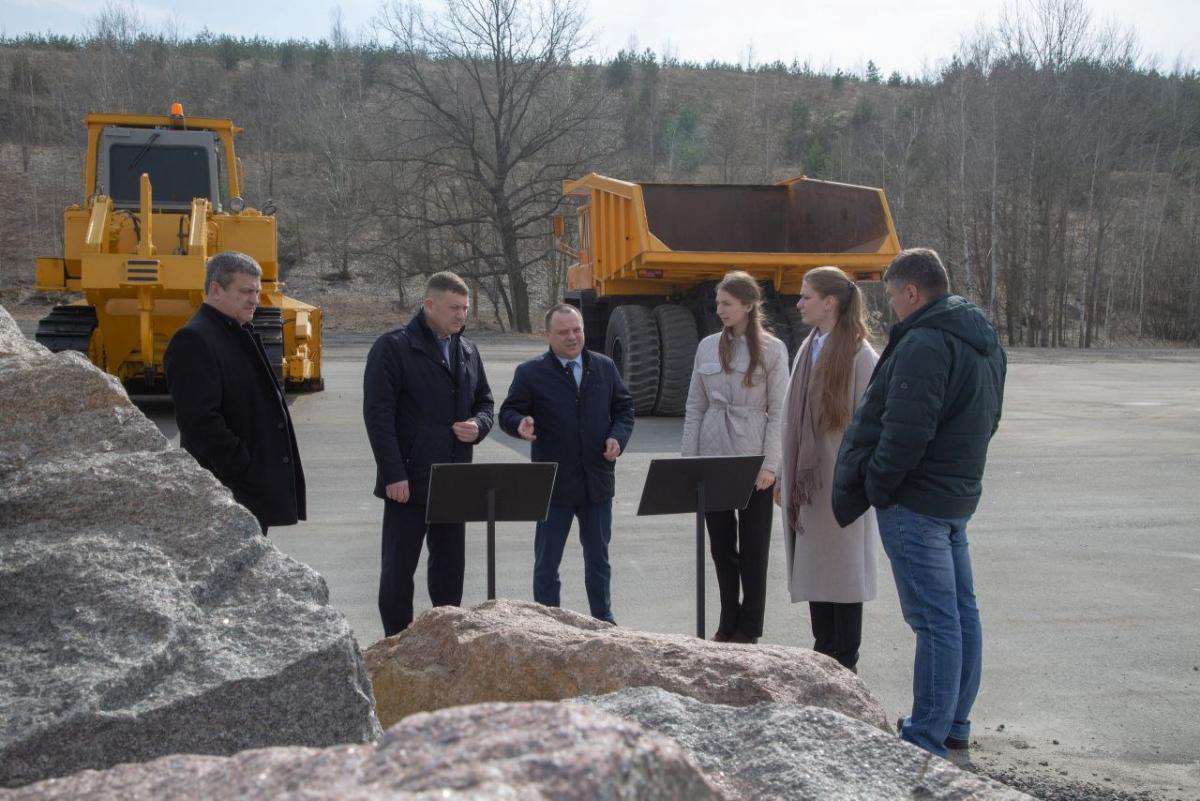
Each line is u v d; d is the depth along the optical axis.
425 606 5.79
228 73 73.88
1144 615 5.72
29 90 64.56
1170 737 4.12
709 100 85.81
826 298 4.59
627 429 5.21
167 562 2.51
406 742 1.29
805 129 73.38
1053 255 41.72
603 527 5.20
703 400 5.31
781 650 3.04
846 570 4.59
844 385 4.52
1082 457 10.93
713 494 4.54
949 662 3.68
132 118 13.19
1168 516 8.21
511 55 32.97
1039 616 5.70
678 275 12.51
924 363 3.59
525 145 33.75
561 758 1.17
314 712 2.32
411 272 33.94
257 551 2.64
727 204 13.00
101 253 11.84
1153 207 50.66
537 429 5.15
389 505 4.80
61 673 2.19
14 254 42.44
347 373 18.69
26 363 2.94
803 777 2.10
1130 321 47.16
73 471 2.68
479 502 4.28
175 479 2.71
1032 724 4.25
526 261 36.34
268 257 13.23
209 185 13.30
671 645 2.97
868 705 2.89
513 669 3.01
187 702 2.20
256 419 4.25
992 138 39.62
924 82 51.47
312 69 71.50
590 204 14.25
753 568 5.16
